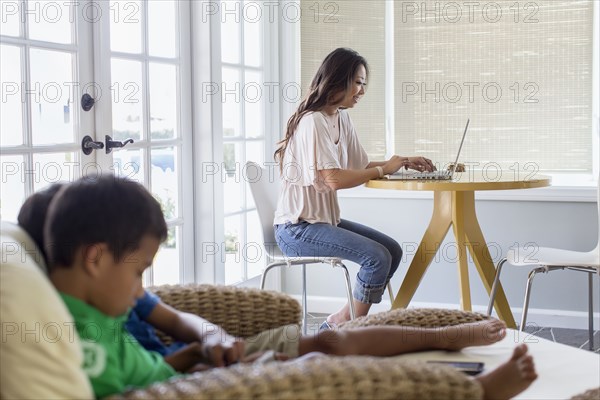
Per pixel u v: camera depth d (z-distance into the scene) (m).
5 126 2.74
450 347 2.14
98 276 1.49
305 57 4.59
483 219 4.29
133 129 3.46
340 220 3.67
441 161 4.52
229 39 4.23
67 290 1.51
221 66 3.97
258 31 4.50
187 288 2.04
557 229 4.21
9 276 1.35
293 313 2.07
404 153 4.58
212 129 3.91
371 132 4.60
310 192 3.51
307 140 3.45
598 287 4.20
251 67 4.40
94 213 1.48
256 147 4.52
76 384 1.33
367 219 4.47
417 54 4.52
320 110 3.54
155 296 1.90
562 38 4.32
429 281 4.42
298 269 4.66
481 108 4.45
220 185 4.01
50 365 1.31
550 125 4.37
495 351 2.18
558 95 4.35
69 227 1.48
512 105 4.41
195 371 1.69
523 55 4.38
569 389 1.92
